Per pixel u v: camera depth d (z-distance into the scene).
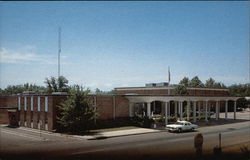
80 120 28.81
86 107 29.34
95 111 30.97
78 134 27.88
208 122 44.09
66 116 28.75
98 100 34.03
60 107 29.33
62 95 30.84
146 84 62.25
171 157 14.93
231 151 16.12
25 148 18.70
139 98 36.78
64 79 61.16
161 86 57.44
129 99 37.25
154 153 16.28
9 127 34.06
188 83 81.25
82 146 20.03
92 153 16.84
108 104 35.09
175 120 42.41
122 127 34.81
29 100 33.97
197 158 12.64
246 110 77.69
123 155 16.28
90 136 26.30
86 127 30.20
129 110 37.41
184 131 31.66
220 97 47.31
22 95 35.25
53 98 30.03
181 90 54.25
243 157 14.38
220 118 52.34
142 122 35.12
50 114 30.08
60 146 20.11
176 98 39.12
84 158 15.22
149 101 36.44
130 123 36.69
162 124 38.44
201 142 12.58
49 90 59.66
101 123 33.78
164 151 16.83
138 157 15.20
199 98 43.44
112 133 28.88
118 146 19.98
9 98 37.81
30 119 33.59
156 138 25.25
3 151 17.02
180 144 20.73
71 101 28.94
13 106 36.91
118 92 66.25
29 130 31.28
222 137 25.31
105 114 34.66
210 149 17.19
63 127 29.95
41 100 31.81
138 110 43.16
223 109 73.62
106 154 16.50
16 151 17.27
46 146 20.05
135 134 28.88
